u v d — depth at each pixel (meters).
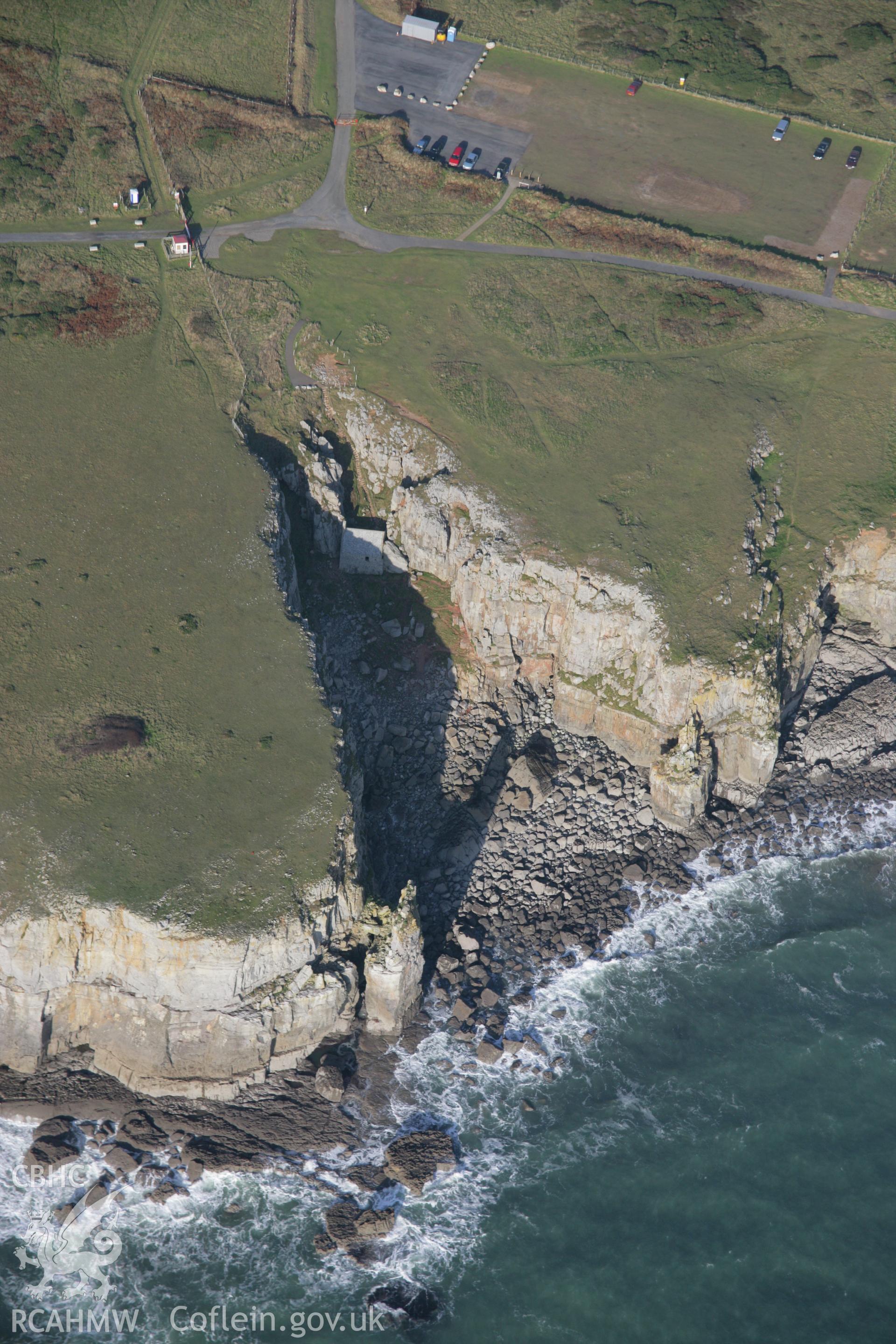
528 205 136.75
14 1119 81.00
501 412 113.94
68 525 101.88
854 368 120.44
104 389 113.50
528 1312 71.69
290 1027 83.12
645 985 89.06
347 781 89.81
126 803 85.31
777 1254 73.75
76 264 126.06
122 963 80.56
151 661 93.31
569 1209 76.62
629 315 124.75
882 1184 76.94
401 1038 86.06
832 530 107.81
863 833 98.75
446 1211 76.81
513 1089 83.25
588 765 102.62
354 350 119.00
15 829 83.44
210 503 104.81
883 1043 84.94
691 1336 70.12
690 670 98.19
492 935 92.00
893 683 105.88
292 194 136.62
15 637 93.94
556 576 102.31
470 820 98.19
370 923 85.75
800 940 91.88
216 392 114.31
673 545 104.12
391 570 110.44
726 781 100.56
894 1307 71.00
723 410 115.44
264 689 92.81
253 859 83.00
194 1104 82.19
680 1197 76.88
